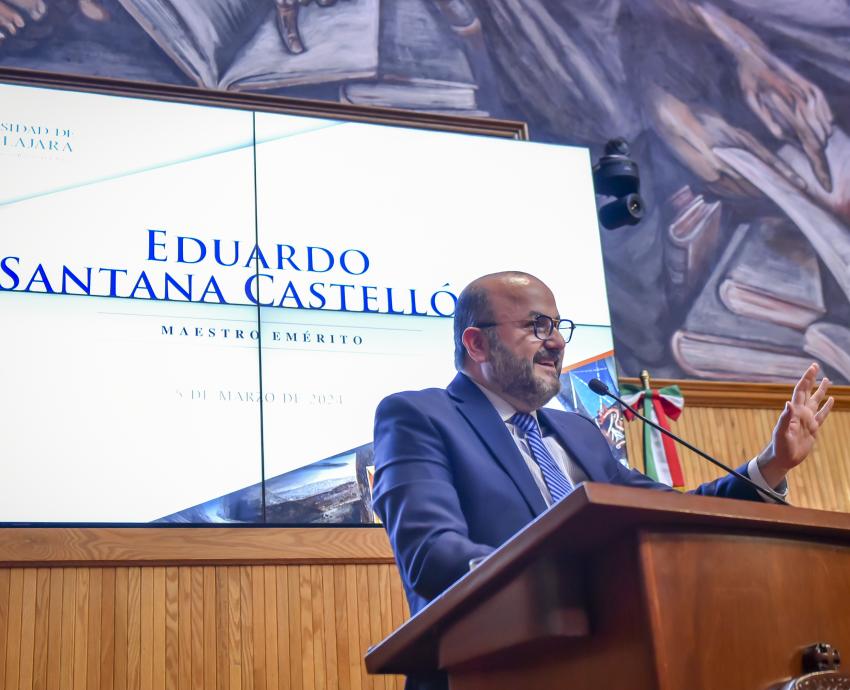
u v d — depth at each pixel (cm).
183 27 513
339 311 446
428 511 179
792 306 575
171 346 419
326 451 425
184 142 452
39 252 415
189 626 393
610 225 532
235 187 451
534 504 198
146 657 385
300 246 451
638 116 589
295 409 426
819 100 629
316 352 437
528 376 229
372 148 477
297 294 442
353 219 462
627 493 116
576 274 483
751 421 540
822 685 121
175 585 396
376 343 446
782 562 132
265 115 467
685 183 584
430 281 463
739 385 540
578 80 583
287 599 407
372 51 543
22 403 394
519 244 481
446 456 199
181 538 397
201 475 407
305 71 527
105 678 379
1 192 419
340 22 542
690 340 550
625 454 459
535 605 127
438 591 163
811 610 131
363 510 422
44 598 380
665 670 117
